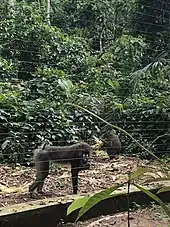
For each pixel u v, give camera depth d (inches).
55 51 356.2
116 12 372.2
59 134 251.9
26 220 142.3
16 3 366.6
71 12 402.0
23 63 309.9
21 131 241.6
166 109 271.0
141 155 261.7
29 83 280.8
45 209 147.6
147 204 177.0
